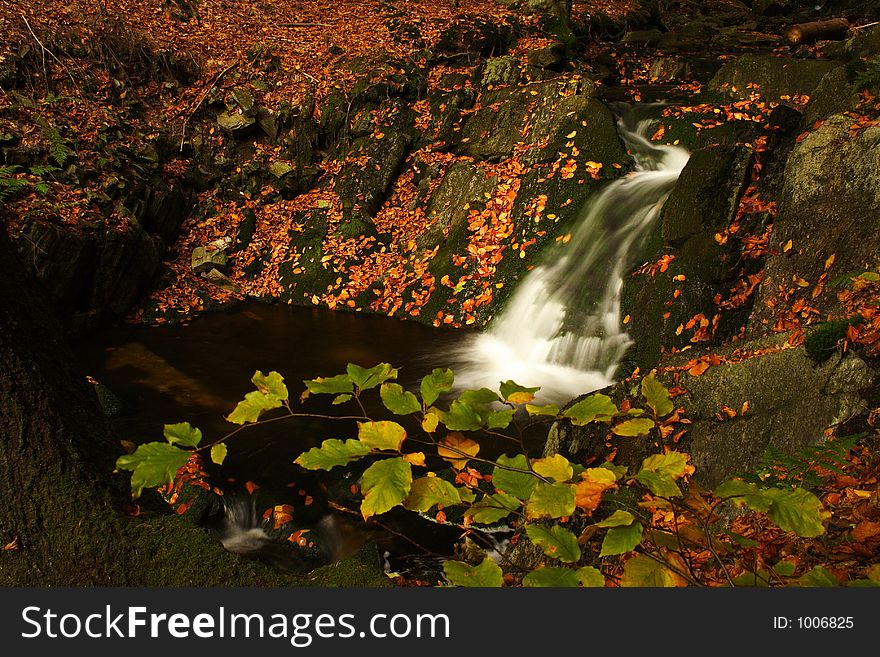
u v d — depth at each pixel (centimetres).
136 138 931
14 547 238
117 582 238
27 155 802
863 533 210
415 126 1008
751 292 619
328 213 963
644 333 673
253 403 138
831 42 1045
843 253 545
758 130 706
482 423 139
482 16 1185
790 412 395
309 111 1031
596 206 803
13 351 240
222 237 955
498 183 891
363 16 1255
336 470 529
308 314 879
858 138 545
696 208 674
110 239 788
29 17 931
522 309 789
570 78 916
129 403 650
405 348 780
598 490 135
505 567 242
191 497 485
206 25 1143
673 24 1534
